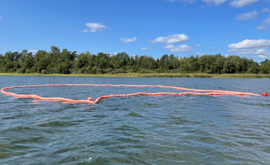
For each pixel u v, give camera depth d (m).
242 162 4.72
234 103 13.27
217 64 99.56
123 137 6.19
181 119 8.57
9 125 7.27
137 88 25.19
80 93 18.06
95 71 93.44
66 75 84.31
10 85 26.88
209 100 14.53
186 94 18.11
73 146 5.42
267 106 12.21
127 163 4.56
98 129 6.97
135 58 128.88
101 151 5.13
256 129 7.26
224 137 6.36
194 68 106.25
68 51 120.19
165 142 5.84
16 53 126.62
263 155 5.11
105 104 12.08
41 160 4.61
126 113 9.58
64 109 10.33
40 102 12.45
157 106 11.67
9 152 5.02
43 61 98.81
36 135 6.25
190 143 5.80
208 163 4.64
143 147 5.45
